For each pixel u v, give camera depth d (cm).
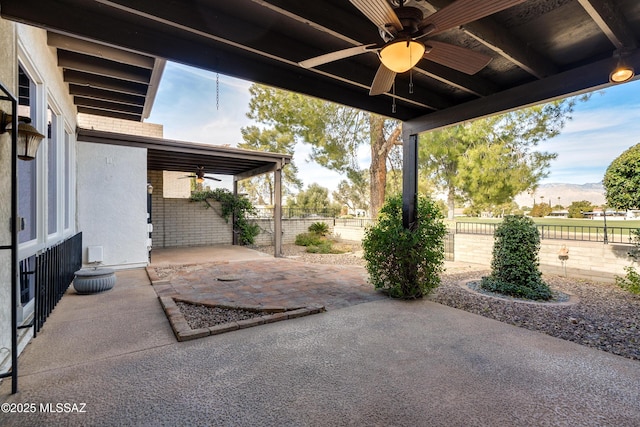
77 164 580
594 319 358
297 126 1022
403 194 461
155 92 507
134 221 635
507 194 869
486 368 243
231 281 528
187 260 745
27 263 327
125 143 628
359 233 1155
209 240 1074
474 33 254
